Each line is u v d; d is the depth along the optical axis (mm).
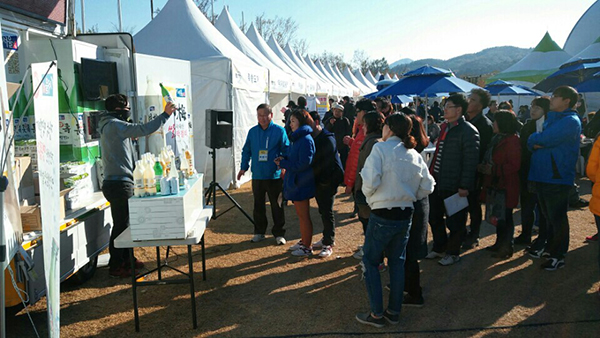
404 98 16516
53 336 2318
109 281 3982
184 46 7949
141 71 4730
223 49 8070
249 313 3346
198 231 3096
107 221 4172
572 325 2984
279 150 4867
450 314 3242
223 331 3072
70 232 3455
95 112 4258
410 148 2900
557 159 3805
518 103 12625
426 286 3756
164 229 2883
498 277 3891
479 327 3035
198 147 7766
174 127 5309
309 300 3561
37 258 3037
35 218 3107
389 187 2855
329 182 4418
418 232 3191
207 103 7645
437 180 4164
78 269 3625
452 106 3924
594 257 4328
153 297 3633
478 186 4344
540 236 4363
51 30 4297
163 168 3262
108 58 4562
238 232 5535
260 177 4883
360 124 4176
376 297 3059
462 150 3938
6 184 2055
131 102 4629
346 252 4707
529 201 4625
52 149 2346
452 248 4223
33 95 2250
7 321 3260
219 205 6945
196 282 3951
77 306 3473
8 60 3740
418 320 3174
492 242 4898
